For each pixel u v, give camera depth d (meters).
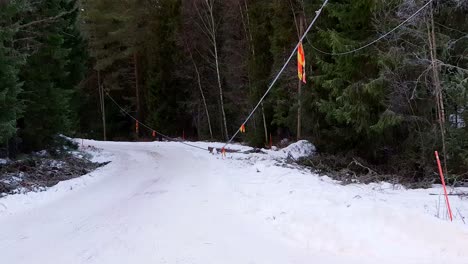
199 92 38.53
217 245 6.54
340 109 15.30
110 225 8.14
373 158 16.70
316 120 19.23
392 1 14.12
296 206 8.44
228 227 7.57
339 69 15.83
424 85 14.05
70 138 27.52
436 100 13.16
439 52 14.01
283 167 15.60
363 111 14.87
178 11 39.09
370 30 15.55
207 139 37.66
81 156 23.25
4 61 14.51
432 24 13.01
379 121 14.02
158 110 41.06
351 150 17.08
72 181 15.12
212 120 38.47
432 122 14.25
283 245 6.47
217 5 35.00
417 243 5.89
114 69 49.09
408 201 9.08
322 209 7.87
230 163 17.81
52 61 20.73
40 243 7.24
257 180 12.57
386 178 13.49
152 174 15.90
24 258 6.45
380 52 14.13
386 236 6.20
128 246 6.68
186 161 19.56
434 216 7.17
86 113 50.47
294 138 25.58
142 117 46.94
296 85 22.44
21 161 17.38
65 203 11.03
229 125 36.72
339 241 6.34
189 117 41.81
